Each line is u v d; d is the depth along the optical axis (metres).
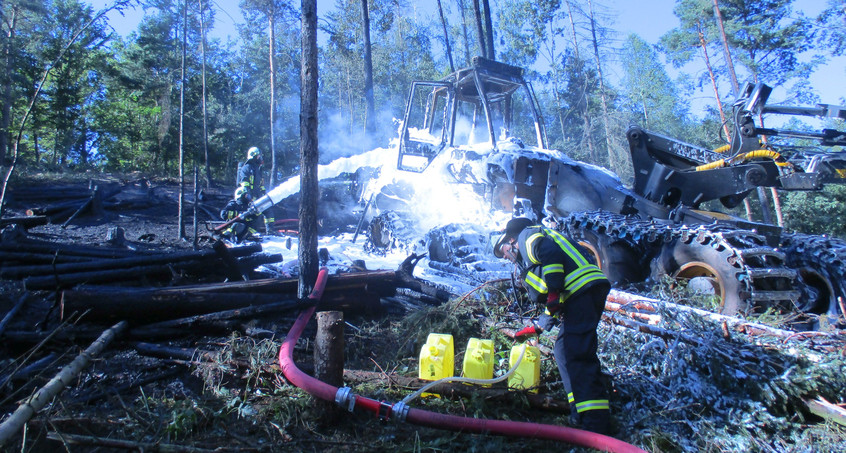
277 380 3.33
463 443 2.77
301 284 4.38
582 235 6.49
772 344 3.40
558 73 33.09
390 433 2.92
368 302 4.97
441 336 3.56
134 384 3.34
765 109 6.25
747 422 2.86
